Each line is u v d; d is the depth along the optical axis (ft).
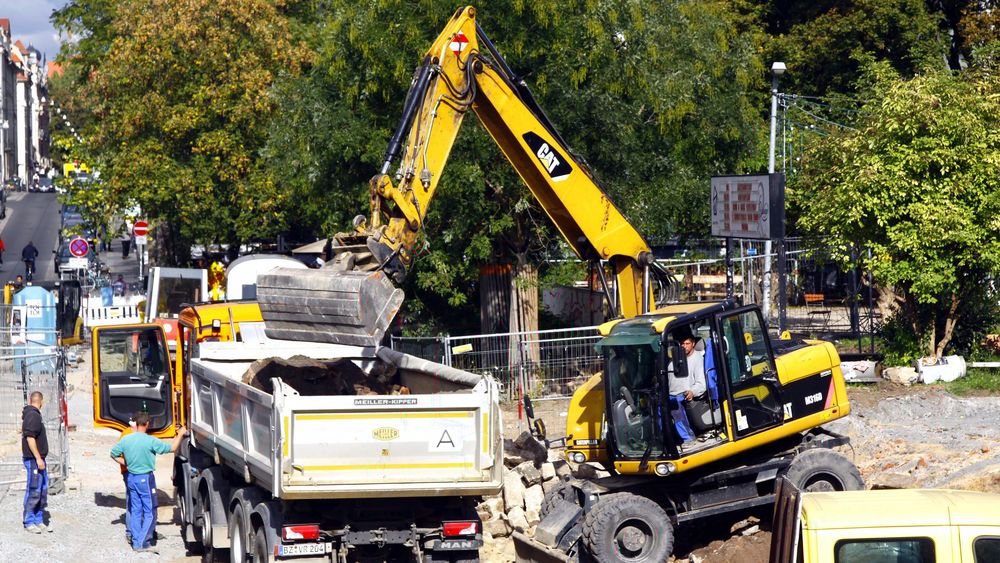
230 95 158.10
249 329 72.43
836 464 52.65
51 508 67.15
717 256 130.82
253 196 157.17
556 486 56.03
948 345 98.43
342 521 46.78
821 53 180.04
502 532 57.57
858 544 29.09
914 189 88.17
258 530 48.29
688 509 53.31
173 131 156.97
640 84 93.56
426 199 53.67
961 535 28.71
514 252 100.22
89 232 208.64
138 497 59.88
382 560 48.55
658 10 101.40
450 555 47.96
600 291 116.47
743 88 109.09
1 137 512.63
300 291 48.67
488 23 90.27
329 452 44.57
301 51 164.86
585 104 91.04
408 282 109.60
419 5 91.20
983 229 86.89
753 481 54.24
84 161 173.88
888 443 67.10
